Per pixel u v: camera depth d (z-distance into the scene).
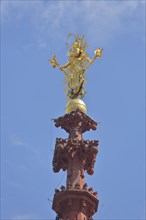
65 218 50.72
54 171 56.44
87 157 55.66
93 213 52.03
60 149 55.53
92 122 60.31
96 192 52.94
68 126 59.75
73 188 52.34
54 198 52.50
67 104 61.41
